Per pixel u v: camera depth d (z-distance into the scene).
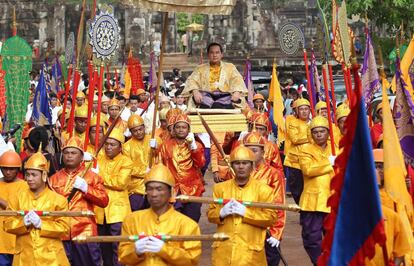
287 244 16.39
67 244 11.84
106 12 13.95
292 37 19.25
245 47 52.69
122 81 31.14
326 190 13.23
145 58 52.34
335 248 7.79
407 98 11.02
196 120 15.14
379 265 9.03
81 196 11.73
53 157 13.33
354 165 7.75
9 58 16.58
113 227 13.16
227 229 10.46
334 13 15.21
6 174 11.82
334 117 15.14
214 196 10.77
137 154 14.94
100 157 13.42
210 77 16.38
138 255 9.21
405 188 9.31
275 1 52.75
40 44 53.41
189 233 9.45
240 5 53.12
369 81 16.38
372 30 30.70
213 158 14.82
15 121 16.55
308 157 13.34
